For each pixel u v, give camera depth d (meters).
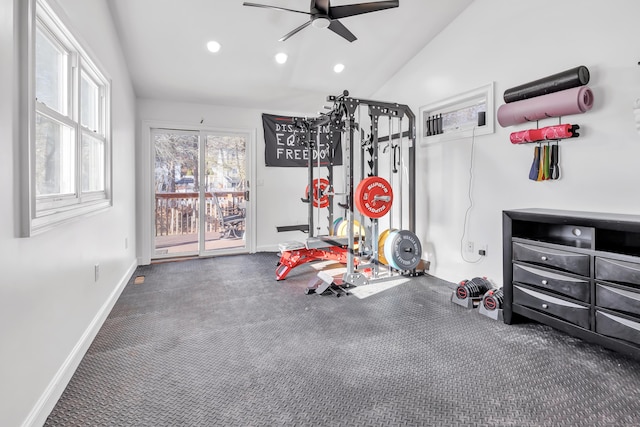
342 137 6.23
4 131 1.39
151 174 5.11
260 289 3.78
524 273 2.65
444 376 2.03
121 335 2.61
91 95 3.09
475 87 3.63
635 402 1.78
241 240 5.84
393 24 3.89
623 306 2.09
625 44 2.48
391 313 3.05
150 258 5.07
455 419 1.65
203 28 3.70
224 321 2.88
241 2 3.37
